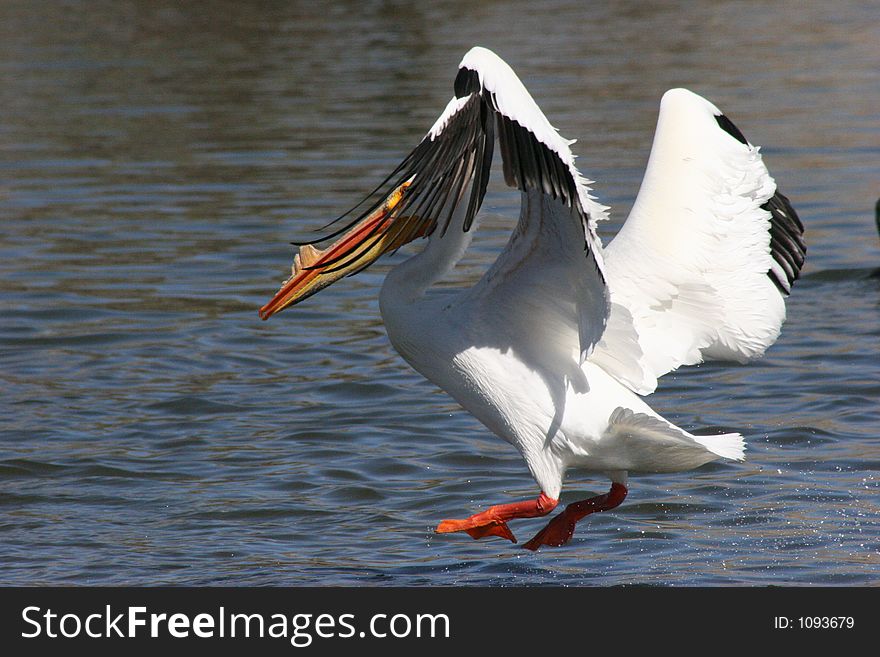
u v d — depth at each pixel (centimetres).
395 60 3544
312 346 1534
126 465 1196
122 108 3031
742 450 914
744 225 998
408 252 1938
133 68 3553
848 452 1192
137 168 2466
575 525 1040
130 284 1772
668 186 998
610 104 2914
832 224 2000
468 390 979
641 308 980
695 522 1066
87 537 1051
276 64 3559
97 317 1642
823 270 1797
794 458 1186
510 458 1209
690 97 1038
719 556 998
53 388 1403
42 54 3791
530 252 911
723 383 1395
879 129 2619
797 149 2491
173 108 3019
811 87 3088
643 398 1359
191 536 1054
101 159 2550
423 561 1008
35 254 1922
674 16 4259
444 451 1224
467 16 4328
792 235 1032
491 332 957
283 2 4669
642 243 985
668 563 991
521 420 966
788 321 1600
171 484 1157
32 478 1170
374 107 2947
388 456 1212
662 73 3281
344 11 4472
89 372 1453
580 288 902
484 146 780
